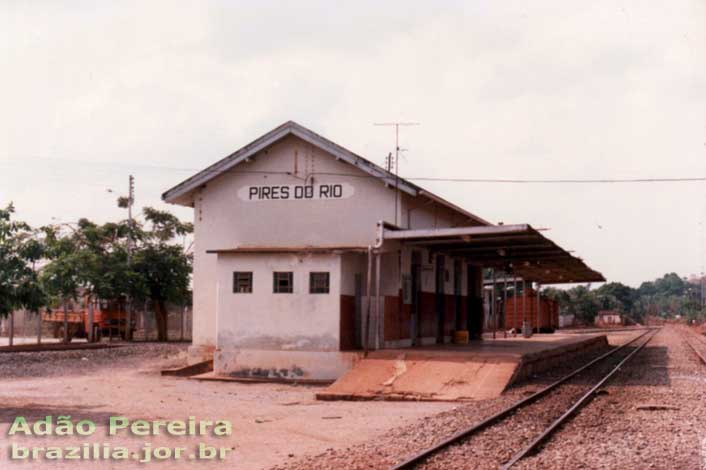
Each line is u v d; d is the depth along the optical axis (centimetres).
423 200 2908
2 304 1967
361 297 2605
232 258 2483
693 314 13725
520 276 4700
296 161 2817
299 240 2794
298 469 1063
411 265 2878
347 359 2364
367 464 1088
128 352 3253
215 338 2844
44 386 2164
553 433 1391
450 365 2172
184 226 4544
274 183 2836
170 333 4797
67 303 4550
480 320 3925
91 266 4247
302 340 2412
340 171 2778
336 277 2406
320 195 2789
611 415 1645
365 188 2748
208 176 2850
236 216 2859
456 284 3509
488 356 2230
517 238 2591
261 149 2808
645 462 1149
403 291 2739
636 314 18750
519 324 5522
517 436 1334
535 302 5484
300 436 1379
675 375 2678
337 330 2394
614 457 1182
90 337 4281
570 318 10656
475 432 1359
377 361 2234
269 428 1466
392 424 1523
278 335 2430
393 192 2723
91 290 4225
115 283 4259
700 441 1329
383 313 2542
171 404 1812
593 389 2078
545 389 2006
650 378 2542
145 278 4334
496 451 1203
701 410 1731
